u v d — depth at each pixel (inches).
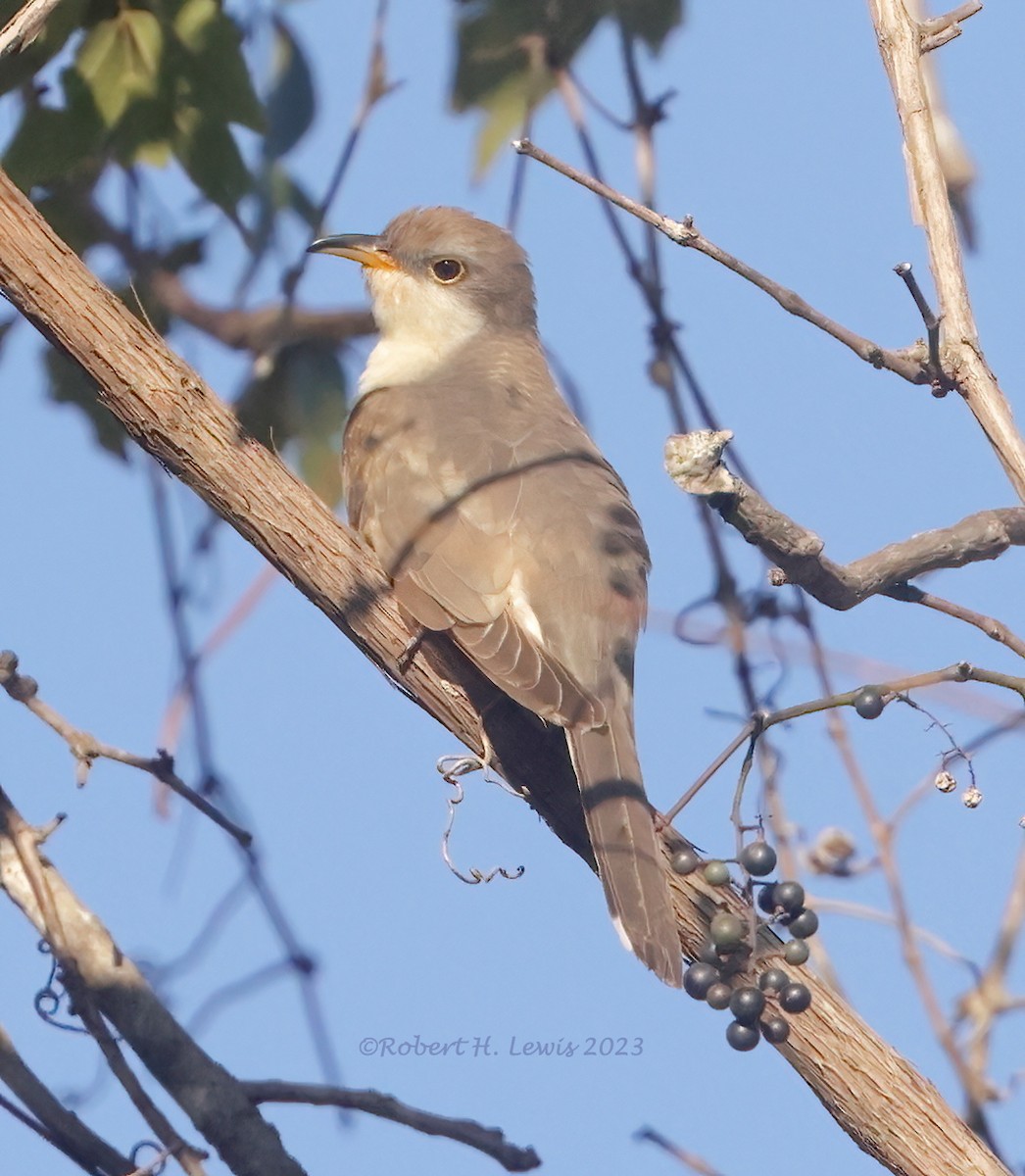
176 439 383.2
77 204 438.3
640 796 388.8
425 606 414.6
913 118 358.6
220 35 408.5
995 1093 407.2
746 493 335.0
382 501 445.1
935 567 361.4
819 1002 354.9
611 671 416.2
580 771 390.9
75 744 374.6
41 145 410.9
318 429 445.7
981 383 344.5
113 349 377.1
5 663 374.0
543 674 402.0
